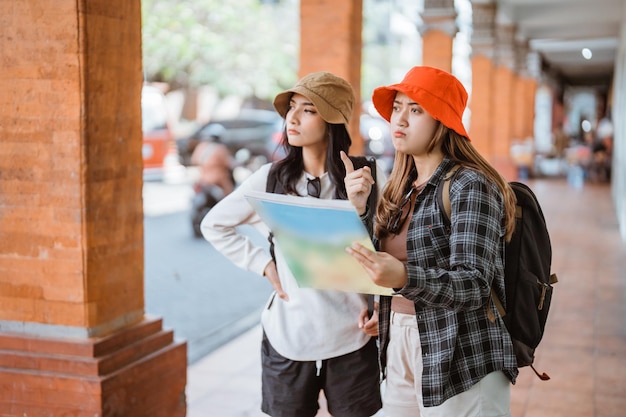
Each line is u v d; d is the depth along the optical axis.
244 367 5.08
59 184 3.21
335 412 2.88
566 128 40.88
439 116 2.30
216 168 11.35
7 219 3.29
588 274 8.14
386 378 2.59
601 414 4.25
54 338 3.28
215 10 23.52
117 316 3.44
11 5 3.16
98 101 3.22
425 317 2.30
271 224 2.33
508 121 18.73
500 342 2.30
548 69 29.69
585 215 13.22
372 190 2.77
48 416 3.27
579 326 6.06
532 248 2.37
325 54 6.72
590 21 16.55
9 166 3.25
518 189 2.40
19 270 3.31
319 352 2.78
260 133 20.84
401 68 34.47
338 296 2.77
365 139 21.91
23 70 3.18
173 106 27.48
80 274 3.23
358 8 6.87
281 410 2.85
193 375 4.91
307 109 2.73
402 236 2.42
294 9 25.70
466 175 2.26
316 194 2.77
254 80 24.41
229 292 7.89
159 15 22.78
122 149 3.39
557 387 4.67
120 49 3.33
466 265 2.15
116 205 3.38
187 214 13.70
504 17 16.88
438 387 2.25
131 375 3.38
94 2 3.15
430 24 10.89
